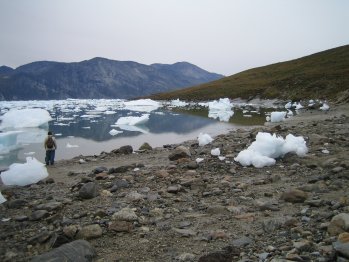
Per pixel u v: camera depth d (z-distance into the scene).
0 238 7.45
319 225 6.52
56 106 117.31
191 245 6.35
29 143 30.69
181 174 13.04
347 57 90.38
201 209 8.62
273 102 70.31
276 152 14.42
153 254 6.11
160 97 122.62
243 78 113.44
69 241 6.84
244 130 28.88
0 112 85.31
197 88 118.94
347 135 20.17
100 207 9.27
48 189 12.58
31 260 5.67
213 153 16.42
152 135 33.06
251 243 6.10
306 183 10.44
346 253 4.74
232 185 10.77
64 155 23.52
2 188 13.55
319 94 63.19
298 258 4.97
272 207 8.01
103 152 21.92
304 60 112.31
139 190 10.91
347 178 10.27
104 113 69.69
